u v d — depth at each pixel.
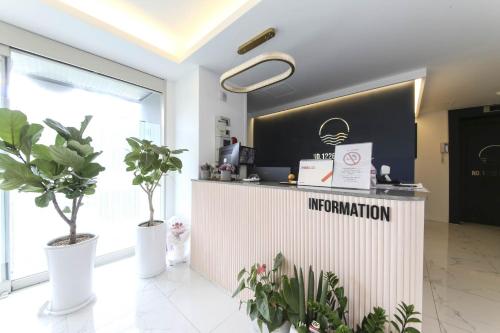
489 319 1.71
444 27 2.02
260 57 1.90
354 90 3.49
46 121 1.74
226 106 3.16
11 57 2.07
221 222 2.19
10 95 2.07
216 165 2.86
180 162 2.46
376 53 2.50
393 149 3.16
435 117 5.04
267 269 1.75
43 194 1.71
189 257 2.75
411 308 1.06
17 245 2.15
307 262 1.54
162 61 2.67
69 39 2.22
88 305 1.85
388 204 1.20
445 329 1.61
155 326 1.62
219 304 1.89
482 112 4.52
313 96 4.00
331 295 1.35
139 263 2.31
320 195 1.47
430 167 5.10
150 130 3.26
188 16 2.16
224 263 2.14
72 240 1.89
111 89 2.96
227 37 2.17
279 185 1.80
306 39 2.22
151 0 1.95
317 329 1.15
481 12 1.81
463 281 2.31
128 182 2.99
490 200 4.66
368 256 1.27
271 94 3.90
